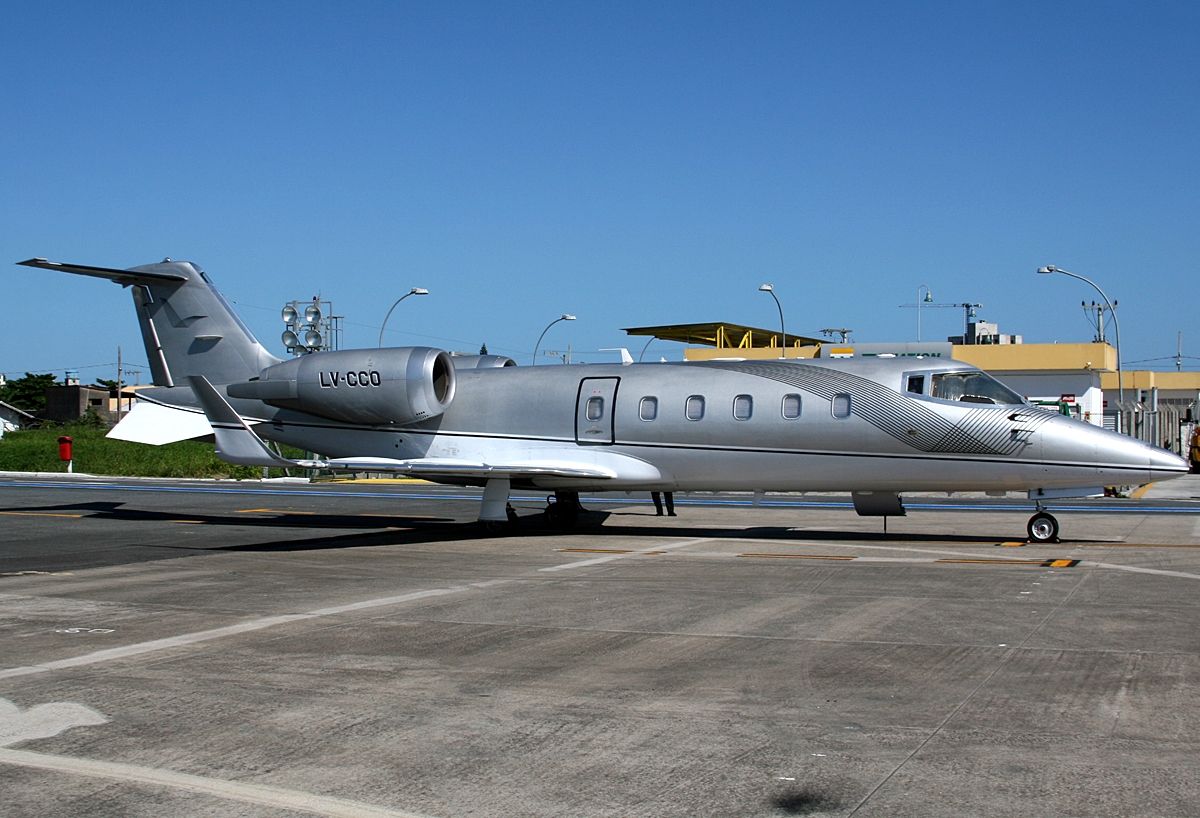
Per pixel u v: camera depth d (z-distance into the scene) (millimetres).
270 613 11281
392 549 17703
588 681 8055
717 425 18672
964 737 6516
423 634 9992
